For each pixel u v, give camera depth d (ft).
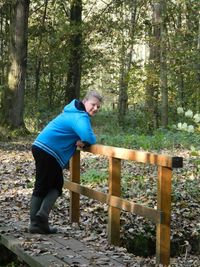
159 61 83.41
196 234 27.71
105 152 22.53
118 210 22.94
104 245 22.45
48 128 22.97
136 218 29.40
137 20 90.07
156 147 59.88
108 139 67.67
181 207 31.94
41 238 22.82
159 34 83.30
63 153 22.94
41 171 23.08
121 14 90.94
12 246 21.98
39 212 23.29
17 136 72.38
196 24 85.46
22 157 54.08
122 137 68.44
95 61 95.61
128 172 41.91
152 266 19.60
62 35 89.86
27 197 33.71
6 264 23.94
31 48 96.27
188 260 25.18
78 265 19.07
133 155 20.71
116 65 96.02
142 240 27.25
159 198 19.56
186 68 78.89
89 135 22.16
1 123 73.05
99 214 30.07
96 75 103.35
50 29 95.71
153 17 83.66
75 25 89.56
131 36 89.92
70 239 22.99
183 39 82.43
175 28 85.87
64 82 101.76
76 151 25.75
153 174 41.32
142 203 32.71
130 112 100.32
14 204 31.22
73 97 94.38
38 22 97.04
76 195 26.63
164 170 19.43
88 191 24.36
